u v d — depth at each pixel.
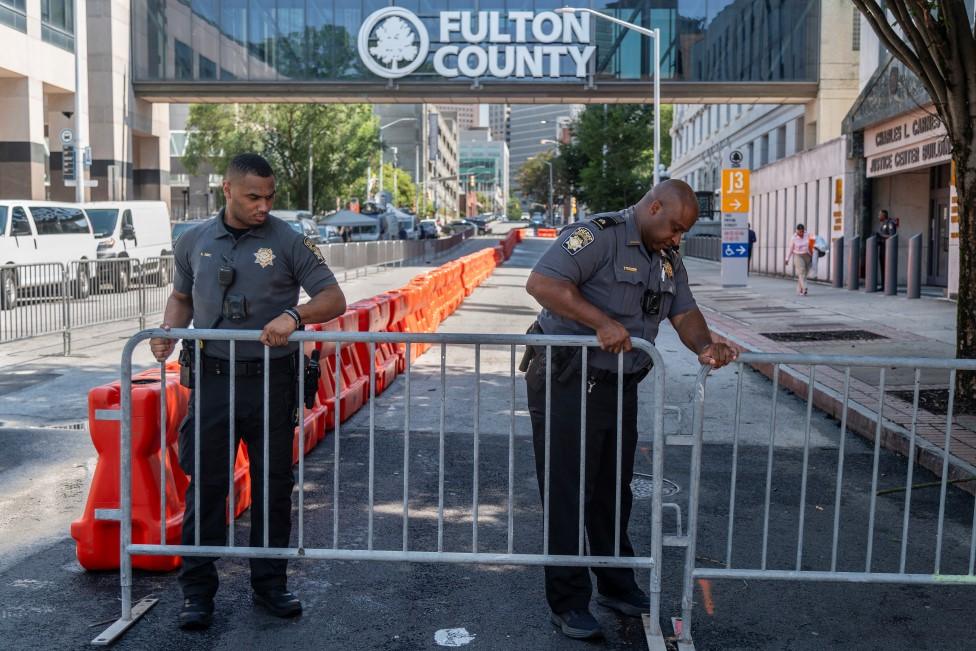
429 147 143.62
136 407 4.60
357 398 8.77
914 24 8.38
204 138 48.16
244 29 42.31
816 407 9.30
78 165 31.11
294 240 4.20
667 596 4.57
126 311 14.06
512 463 4.03
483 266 26.88
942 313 16.67
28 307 11.81
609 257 3.93
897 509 6.06
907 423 7.76
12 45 33.00
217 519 4.21
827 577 4.08
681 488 6.49
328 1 41.81
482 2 40.84
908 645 4.04
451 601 4.46
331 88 41.28
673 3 39.91
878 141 23.17
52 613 4.25
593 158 59.41
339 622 4.20
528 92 40.84
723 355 3.99
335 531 4.14
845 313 17.11
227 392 4.14
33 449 7.36
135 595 4.46
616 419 4.07
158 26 42.81
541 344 3.95
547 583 4.12
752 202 35.72
